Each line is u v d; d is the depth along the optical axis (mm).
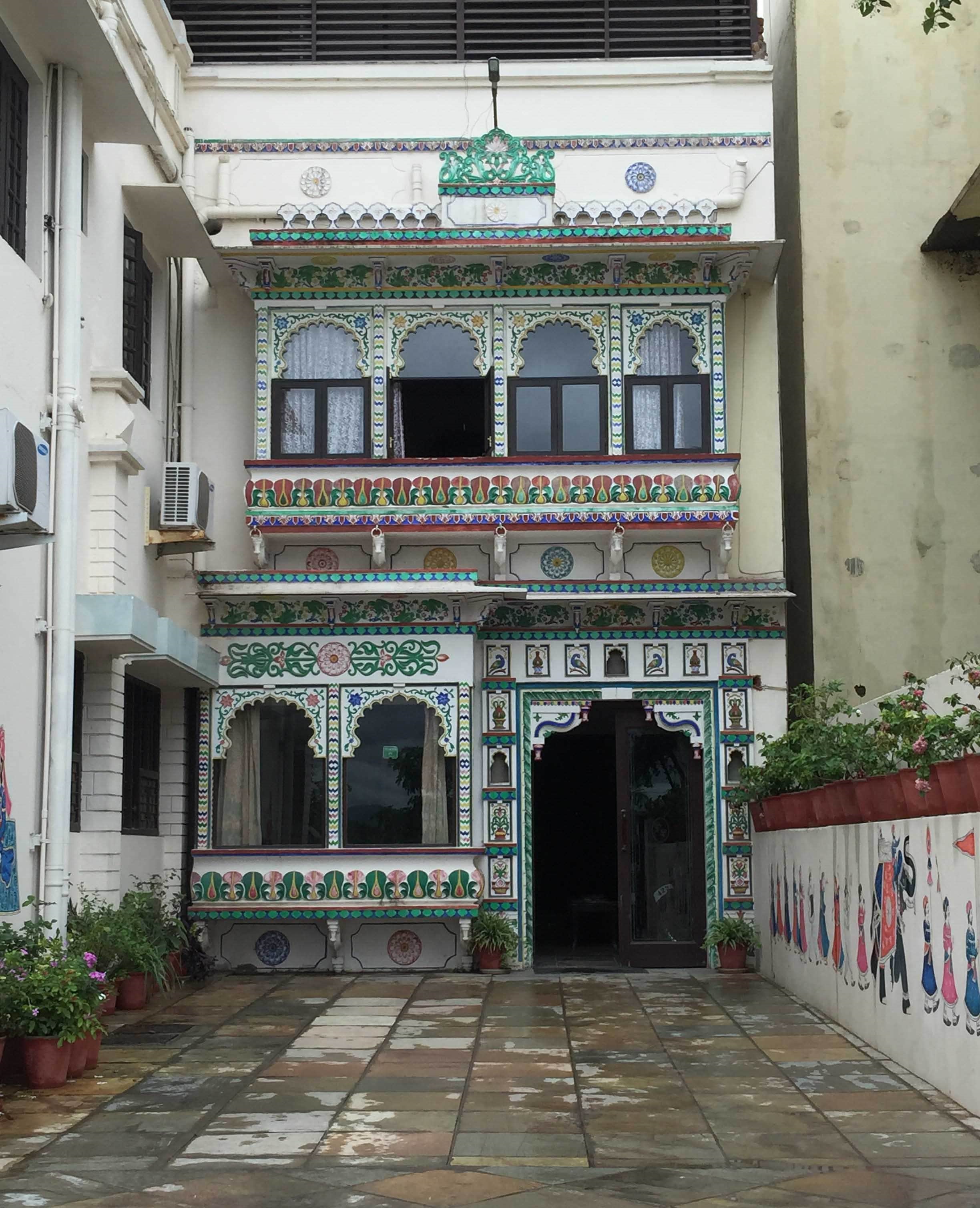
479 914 13914
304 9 15383
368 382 14273
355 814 13945
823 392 15555
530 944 14289
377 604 14141
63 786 9672
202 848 13734
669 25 15406
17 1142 7039
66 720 9750
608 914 18000
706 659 14562
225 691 14086
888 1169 6504
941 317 15609
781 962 12797
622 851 14602
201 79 14969
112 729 11453
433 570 14391
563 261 14281
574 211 14141
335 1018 10961
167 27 14008
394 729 14086
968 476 15398
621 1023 10672
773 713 14484
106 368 11211
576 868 18969
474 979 13438
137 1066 8969
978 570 15273
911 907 8750
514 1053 9430
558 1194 6090
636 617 14586
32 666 9531
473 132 14969
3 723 9008
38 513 8000
